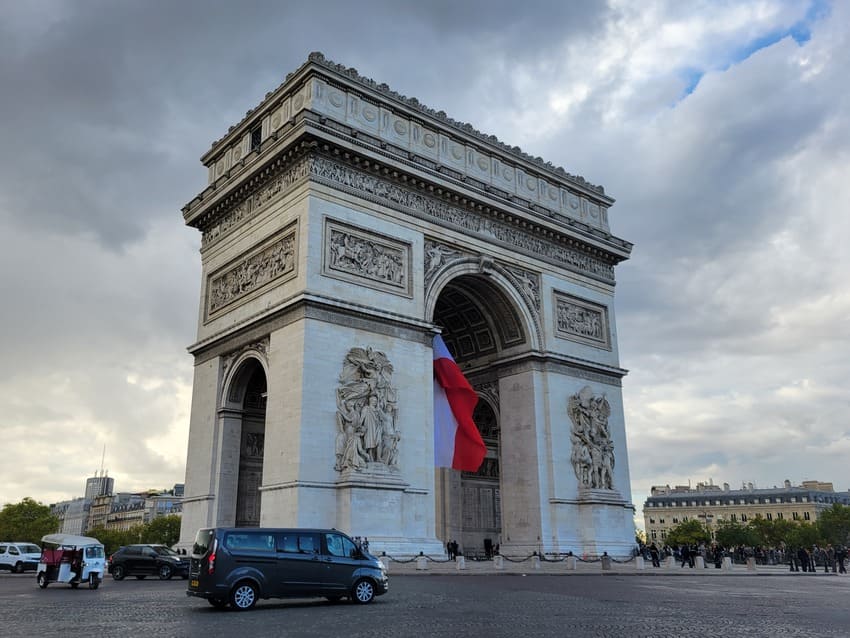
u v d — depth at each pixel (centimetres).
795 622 2880
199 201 7844
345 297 6394
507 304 8012
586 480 7906
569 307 8562
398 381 6588
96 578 4788
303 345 6041
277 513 5869
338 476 5966
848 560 13125
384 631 2514
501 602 3578
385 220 6900
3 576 7225
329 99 6869
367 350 6384
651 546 8431
